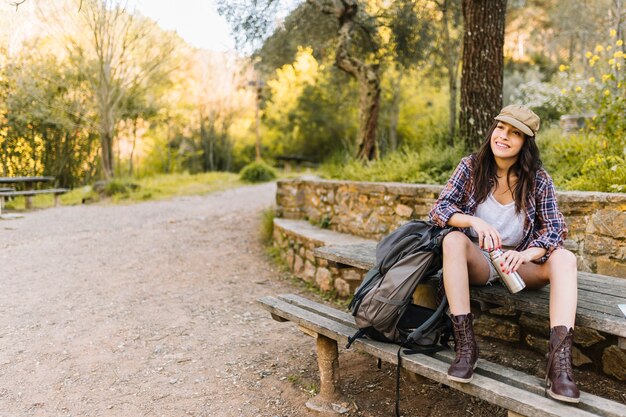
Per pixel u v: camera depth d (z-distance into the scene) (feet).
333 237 19.02
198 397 10.49
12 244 25.38
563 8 57.57
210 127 80.79
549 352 7.25
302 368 11.81
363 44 35.65
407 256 8.45
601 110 18.93
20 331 14.01
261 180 59.16
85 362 12.12
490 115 19.60
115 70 49.11
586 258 12.15
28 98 48.65
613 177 14.57
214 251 23.72
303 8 31.32
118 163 67.56
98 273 20.08
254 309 16.19
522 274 8.66
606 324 7.30
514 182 8.89
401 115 69.00
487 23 19.27
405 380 10.91
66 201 44.70
